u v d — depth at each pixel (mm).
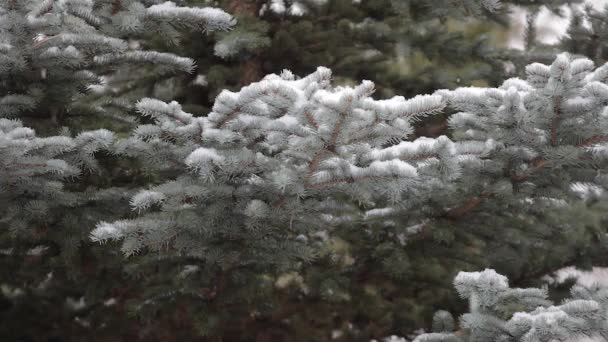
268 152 3082
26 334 4941
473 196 3512
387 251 3828
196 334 4508
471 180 3373
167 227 3020
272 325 4672
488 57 5320
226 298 3750
